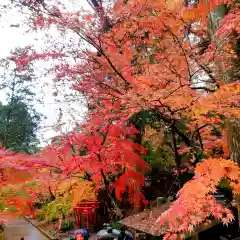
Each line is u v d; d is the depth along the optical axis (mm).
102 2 4418
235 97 3354
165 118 4945
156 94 3582
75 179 6191
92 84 4598
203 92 3994
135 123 6207
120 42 4387
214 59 3998
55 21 3986
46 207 12680
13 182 3340
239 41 4062
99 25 4133
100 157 4336
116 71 4375
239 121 3908
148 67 4117
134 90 3777
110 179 5488
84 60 4574
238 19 3445
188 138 5766
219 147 6238
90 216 11391
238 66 3994
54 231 12695
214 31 4281
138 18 4148
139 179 4641
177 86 3672
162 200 7113
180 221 3488
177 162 5297
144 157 8359
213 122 4633
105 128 4480
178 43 3965
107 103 4586
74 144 4363
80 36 4211
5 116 19859
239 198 4070
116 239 7648
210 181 3180
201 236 5836
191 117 4465
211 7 4098
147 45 4691
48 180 4609
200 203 3131
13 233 13180
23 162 3496
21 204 3955
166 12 3980
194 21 4320
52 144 4250
